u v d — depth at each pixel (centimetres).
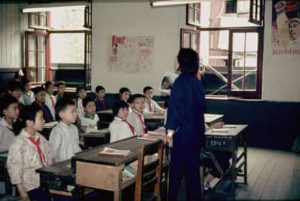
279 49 741
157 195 310
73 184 276
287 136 743
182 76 289
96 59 871
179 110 280
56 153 345
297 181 511
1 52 828
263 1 739
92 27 870
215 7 978
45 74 939
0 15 822
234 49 775
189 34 800
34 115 316
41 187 285
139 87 837
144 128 520
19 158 305
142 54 830
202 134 291
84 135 497
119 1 841
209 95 813
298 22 721
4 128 395
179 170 289
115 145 323
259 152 711
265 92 758
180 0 671
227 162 495
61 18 1016
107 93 863
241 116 770
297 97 739
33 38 905
